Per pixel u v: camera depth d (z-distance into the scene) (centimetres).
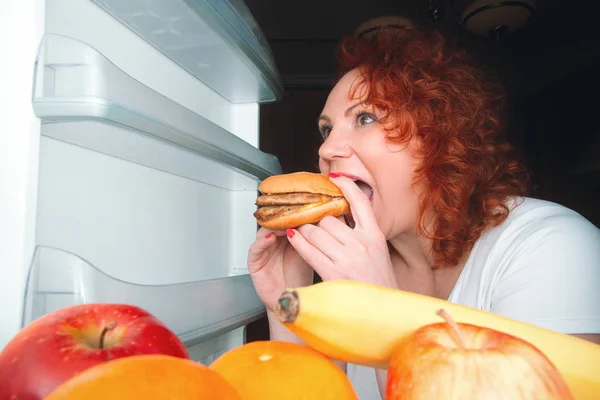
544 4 284
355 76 90
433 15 257
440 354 26
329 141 89
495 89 118
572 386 30
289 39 311
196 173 101
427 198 86
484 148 96
